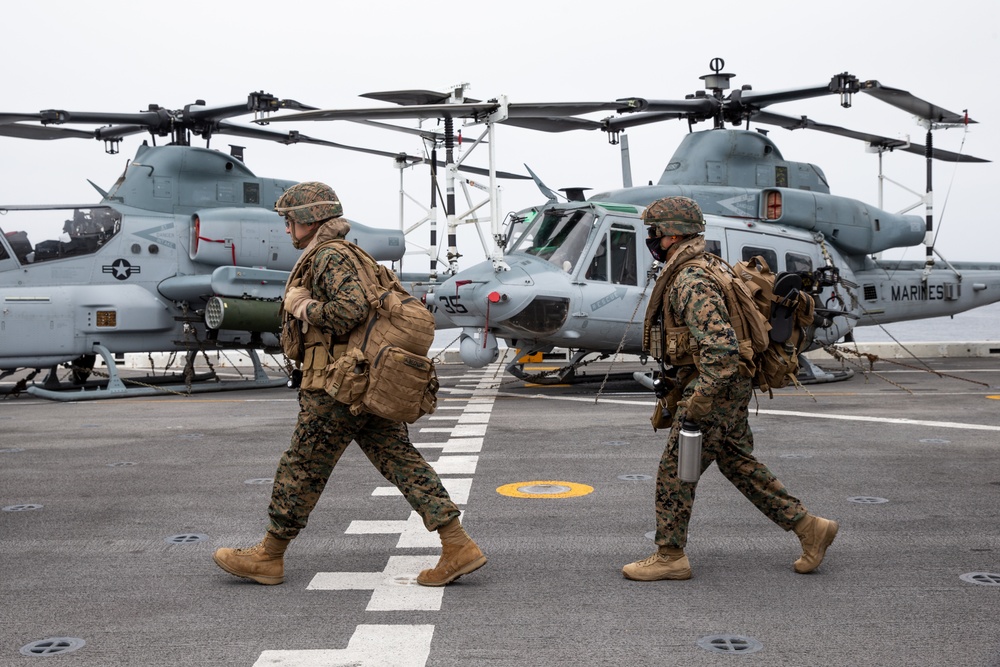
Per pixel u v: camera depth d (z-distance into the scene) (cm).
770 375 448
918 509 594
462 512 596
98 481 714
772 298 448
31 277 1464
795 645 355
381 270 434
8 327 1426
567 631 372
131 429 1027
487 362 1383
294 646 357
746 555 491
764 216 1628
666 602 411
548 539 527
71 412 1221
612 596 420
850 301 1652
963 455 795
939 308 1944
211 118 1662
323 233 435
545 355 2312
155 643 361
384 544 516
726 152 1661
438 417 1109
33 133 1780
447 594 424
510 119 1734
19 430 1024
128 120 1623
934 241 1922
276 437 957
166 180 1603
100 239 1514
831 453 808
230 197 1658
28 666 337
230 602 415
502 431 980
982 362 2117
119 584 445
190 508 616
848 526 550
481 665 336
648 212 453
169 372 2148
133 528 561
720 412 433
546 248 1411
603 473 734
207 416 1155
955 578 445
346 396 409
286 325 437
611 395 1397
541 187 1557
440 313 1745
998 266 2030
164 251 1562
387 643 359
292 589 434
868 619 385
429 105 1478
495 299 1321
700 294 421
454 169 1474
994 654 344
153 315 1538
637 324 1420
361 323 418
